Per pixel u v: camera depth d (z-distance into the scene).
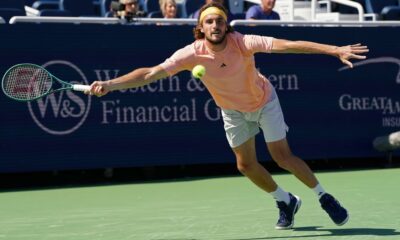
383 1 19.73
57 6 18.09
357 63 15.71
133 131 14.30
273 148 8.88
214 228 9.28
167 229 9.29
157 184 13.98
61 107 13.84
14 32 13.51
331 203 8.83
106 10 17.64
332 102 15.55
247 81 8.49
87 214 10.70
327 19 19.05
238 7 19.45
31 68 8.88
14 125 13.59
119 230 9.30
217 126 14.82
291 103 15.25
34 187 13.98
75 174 15.31
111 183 14.28
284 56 15.17
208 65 8.34
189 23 14.67
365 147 15.82
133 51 14.24
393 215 9.98
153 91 14.41
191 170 15.68
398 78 16.05
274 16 16.31
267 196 12.10
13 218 10.52
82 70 13.91
